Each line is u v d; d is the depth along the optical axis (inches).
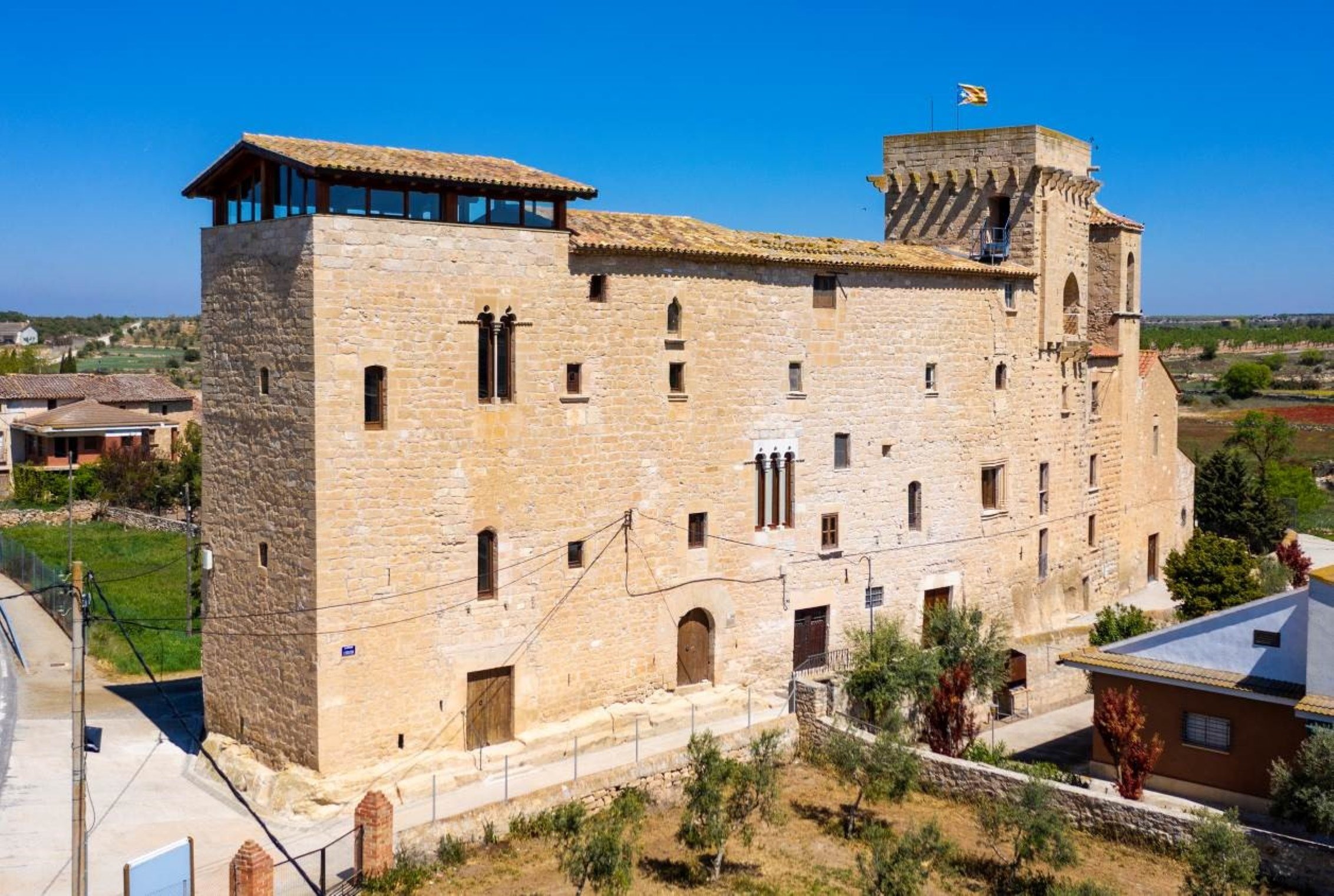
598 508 1507.1
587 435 1489.9
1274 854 1178.0
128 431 3595.0
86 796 1221.1
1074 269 2160.4
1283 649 1337.4
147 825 1214.3
